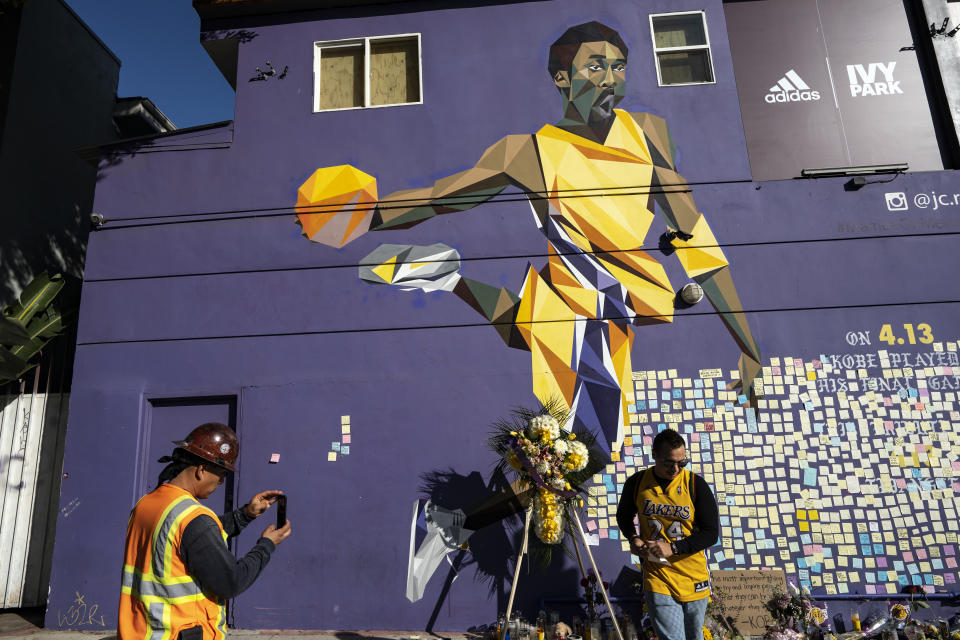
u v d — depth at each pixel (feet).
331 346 23.73
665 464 14.01
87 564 22.41
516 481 22.18
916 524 21.38
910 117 25.23
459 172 24.94
